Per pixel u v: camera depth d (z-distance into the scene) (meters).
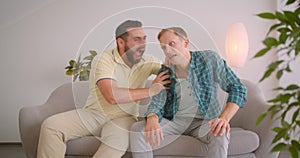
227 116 2.13
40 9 3.77
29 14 3.77
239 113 2.57
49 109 2.62
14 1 3.77
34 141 2.43
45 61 3.80
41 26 3.78
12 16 3.78
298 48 0.55
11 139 3.86
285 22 0.58
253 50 3.64
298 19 0.58
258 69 3.63
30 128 2.43
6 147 3.72
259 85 3.60
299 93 0.57
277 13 0.58
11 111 3.84
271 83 3.58
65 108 2.68
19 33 3.79
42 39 3.79
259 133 2.31
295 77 3.43
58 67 3.80
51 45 3.79
